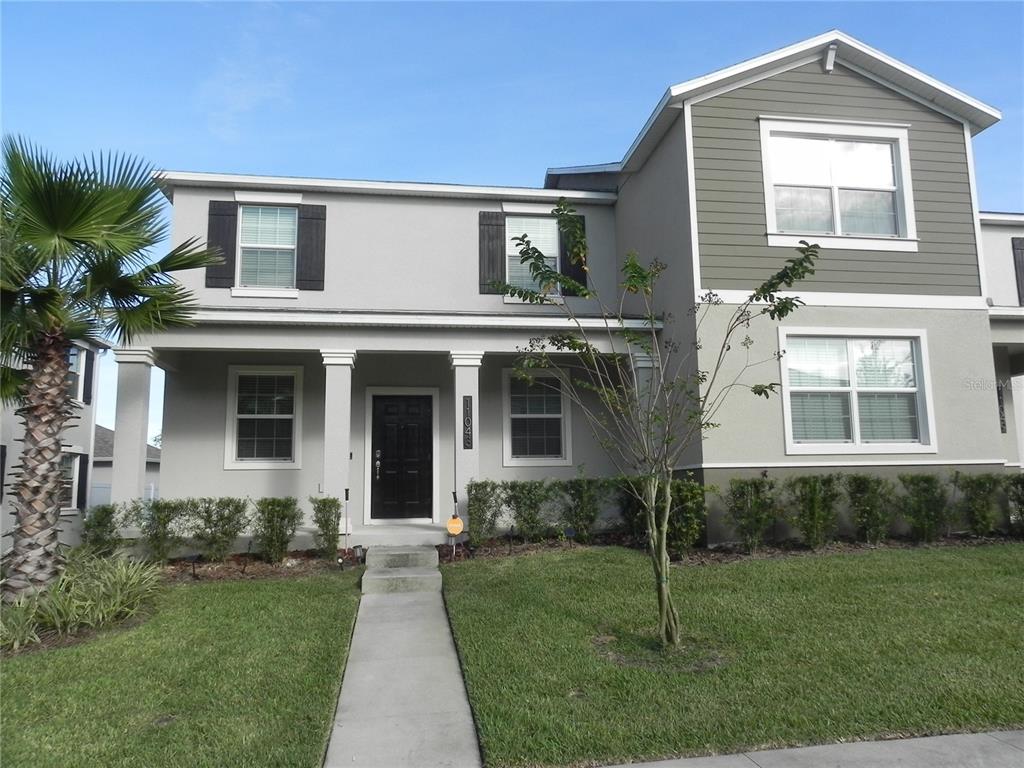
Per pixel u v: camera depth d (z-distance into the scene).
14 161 7.02
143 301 8.16
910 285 10.84
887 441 10.55
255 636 6.48
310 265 12.19
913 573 8.04
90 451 18.22
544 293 6.62
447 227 12.80
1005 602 6.98
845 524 10.11
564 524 10.23
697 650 5.84
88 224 7.23
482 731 4.57
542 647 6.02
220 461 11.66
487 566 9.03
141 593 7.29
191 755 4.29
